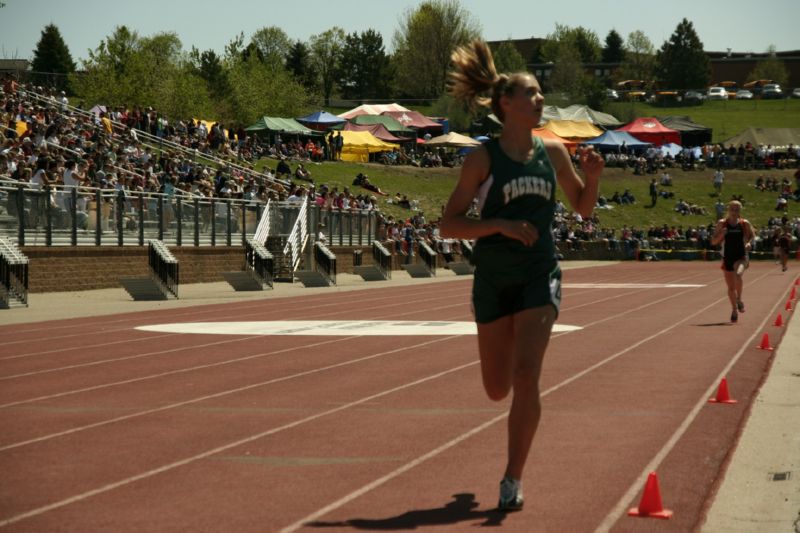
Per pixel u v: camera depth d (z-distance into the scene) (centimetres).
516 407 841
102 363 1984
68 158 5162
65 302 3828
